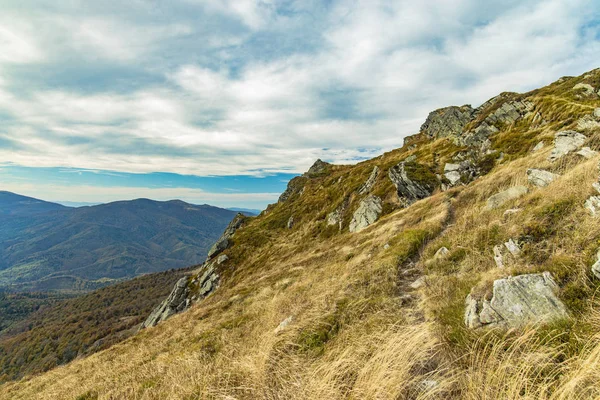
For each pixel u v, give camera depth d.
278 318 11.49
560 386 3.58
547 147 25.80
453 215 19.14
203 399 5.84
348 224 48.31
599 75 38.97
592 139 17.05
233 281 51.75
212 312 25.05
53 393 15.63
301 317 9.31
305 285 17.69
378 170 56.84
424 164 42.44
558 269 5.72
